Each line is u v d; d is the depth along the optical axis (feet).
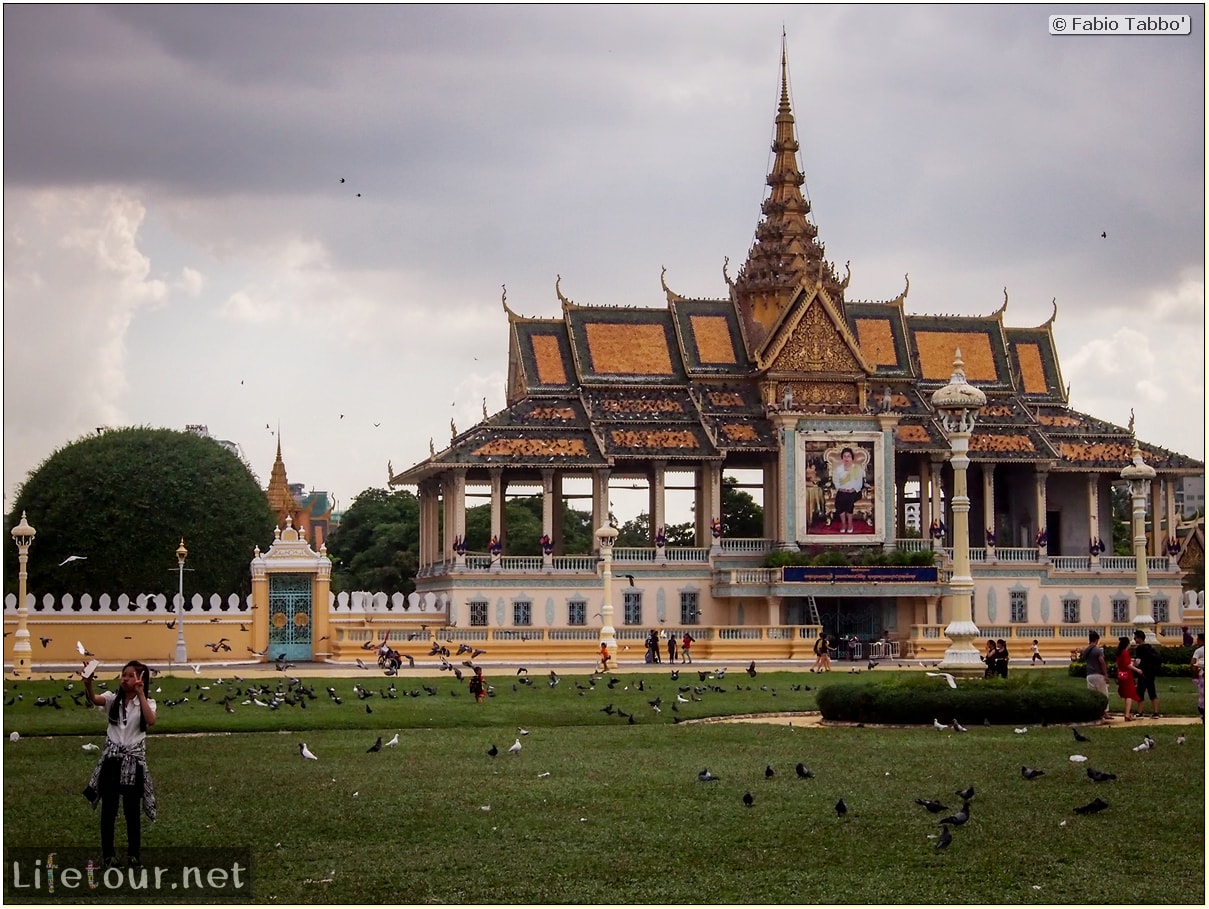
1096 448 428.15
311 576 345.31
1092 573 415.85
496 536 385.29
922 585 385.50
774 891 91.20
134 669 97.96
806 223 442.50
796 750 146.10
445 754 144.66
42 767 135.85
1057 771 130.31
